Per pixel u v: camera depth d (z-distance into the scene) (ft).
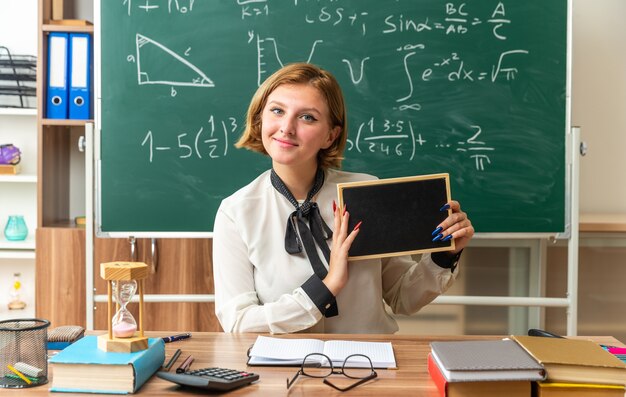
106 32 8.41
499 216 8.41
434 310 8.89
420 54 8.38
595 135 9.88
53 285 8.75
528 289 8.80
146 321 8.76
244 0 8.38
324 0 8.35
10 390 3.83
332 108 5.45
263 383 3.97
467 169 8.40
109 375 3.78
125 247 8.70
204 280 8.71
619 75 9.84
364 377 4.08
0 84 9.57
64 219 9.75
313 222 5.51
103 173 8.45
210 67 8.41
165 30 8.40
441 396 3.74
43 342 4.01
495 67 8.35
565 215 8.39
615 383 3.59
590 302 8.98
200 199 8.45
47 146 9.02
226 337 5.04
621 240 8.91
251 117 5.64
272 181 5.66
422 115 8.39
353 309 5.51
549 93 8.36
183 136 8.44
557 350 3.88
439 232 5.26
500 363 3.65
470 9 8.35
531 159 8.38
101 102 8.42
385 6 8.36
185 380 3.81
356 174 5.96
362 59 8.38
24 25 9.93
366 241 5.20
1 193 10.12
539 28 8.34
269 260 5.55
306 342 4.70
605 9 9.80
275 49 8.38
